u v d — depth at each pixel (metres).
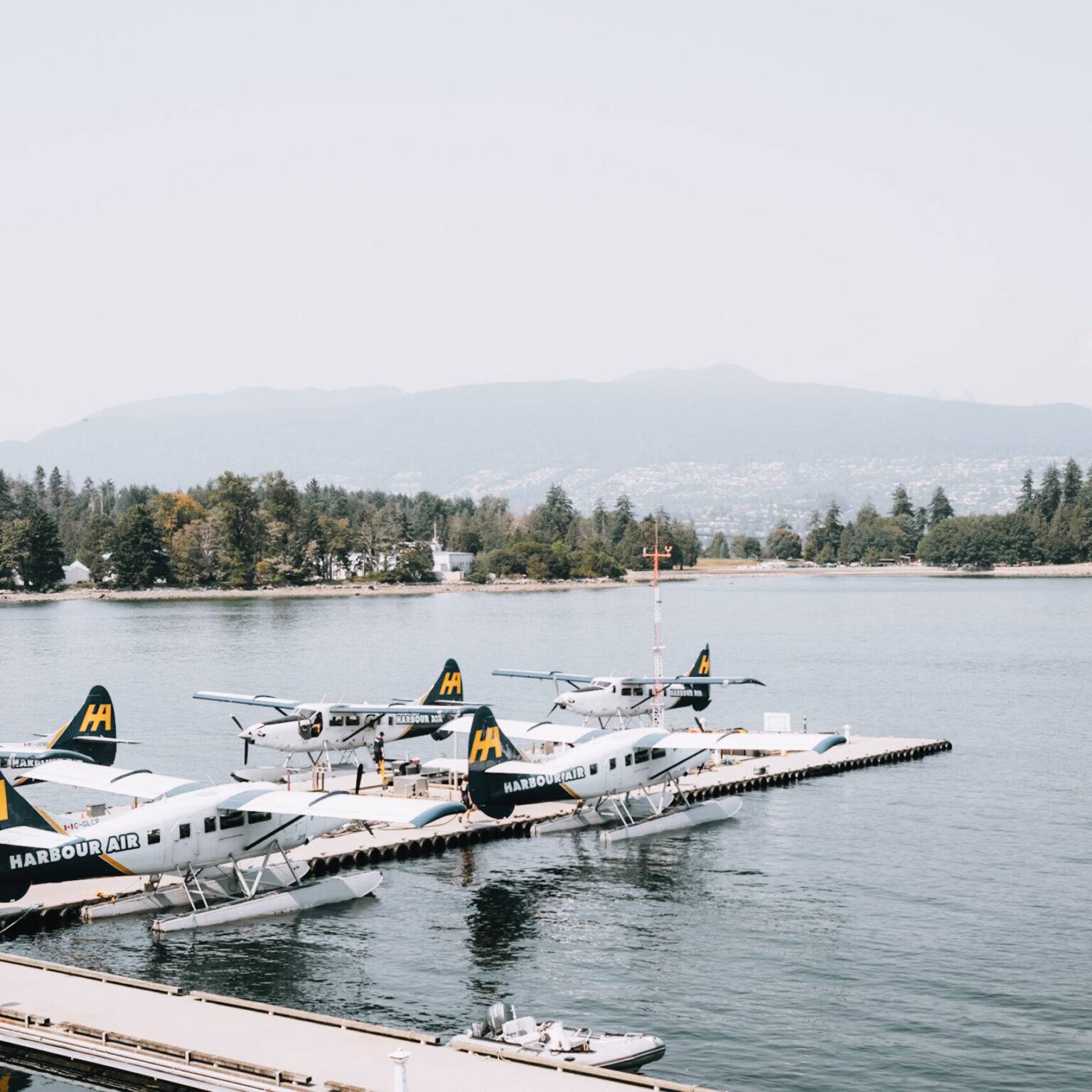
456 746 73.56
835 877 48.66
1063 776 69.12
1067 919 43.19
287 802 41.66
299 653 141.62
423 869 49.75
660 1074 31.42
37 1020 31.22
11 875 37.94
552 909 44.47
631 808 58.84
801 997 36.25
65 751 53.44
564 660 134.50
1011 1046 33.06
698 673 77.81
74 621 194.62
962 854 52.09
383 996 36.16
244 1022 31.47
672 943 40.84
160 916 42.59
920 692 108.25
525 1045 30.42
